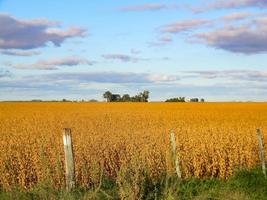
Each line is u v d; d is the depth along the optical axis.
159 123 37.97
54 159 16.61
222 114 52.56
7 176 17.42
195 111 60.22
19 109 68.38
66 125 36.16
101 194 11.57
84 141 21.53
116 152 20.72
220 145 21.66
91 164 16.67
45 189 10.95
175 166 16.30
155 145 20.84
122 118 45.56
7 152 19.25
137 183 11.66
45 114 53.53
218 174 21.41
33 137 24.12
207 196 13.00
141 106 80.44
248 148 22.56
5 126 34.53
